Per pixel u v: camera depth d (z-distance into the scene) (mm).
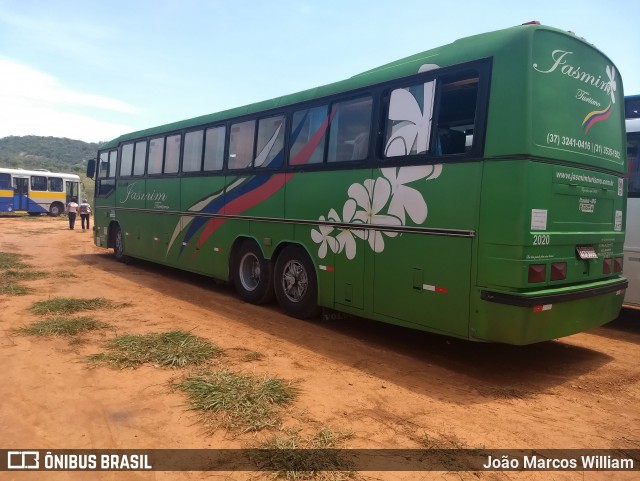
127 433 3838
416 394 4781
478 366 5688
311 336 6668
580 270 5379
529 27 4793
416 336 6840
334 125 6746
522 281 4676
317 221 6938
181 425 3969
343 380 5066
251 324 7188
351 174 6395
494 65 4906
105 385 4727
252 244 8383
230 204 8844
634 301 7254
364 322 7555
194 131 9961
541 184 4801
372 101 6152
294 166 7383
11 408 4238
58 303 7828
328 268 6785
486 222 4879
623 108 6289
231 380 4770
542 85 4848
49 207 36875
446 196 5234
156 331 6570
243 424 3990
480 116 4980
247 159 8414
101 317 7281
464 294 5078
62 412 4172
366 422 4121
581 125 5328
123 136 13156
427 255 5430
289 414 4219
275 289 7898
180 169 10398
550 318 4934
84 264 13023
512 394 4887
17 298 8344
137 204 12258
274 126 7852
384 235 5934
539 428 4148
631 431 4148
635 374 5574
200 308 8141
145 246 11922
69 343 5961
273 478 3271
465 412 4418
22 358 5434
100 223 14617
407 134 5691
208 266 9523
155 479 3260
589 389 5082
